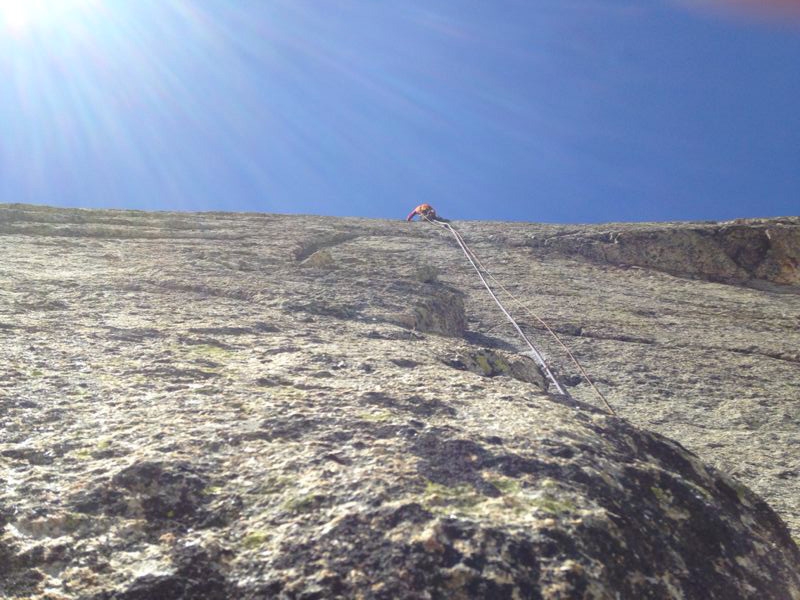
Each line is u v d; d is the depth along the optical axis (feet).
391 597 5.79
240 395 10.43
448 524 6.55
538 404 10.46
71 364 11.73
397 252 40.09
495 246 45.16
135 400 10.00
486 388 11.45
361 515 6.69
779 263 43.47
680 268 43.78
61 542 6.41
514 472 7.64
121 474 7.39
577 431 9.18
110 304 17.83
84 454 8.05
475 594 5.86
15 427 8.75
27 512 6.73
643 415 19.89
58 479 7.39
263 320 17.20
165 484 7.30
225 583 6.06
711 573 6.99
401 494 7.06
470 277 36.76
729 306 35.24
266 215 49.75
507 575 6.03
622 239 45.32
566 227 50.03
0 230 34.94
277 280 23.21
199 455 8.02
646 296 36.11
